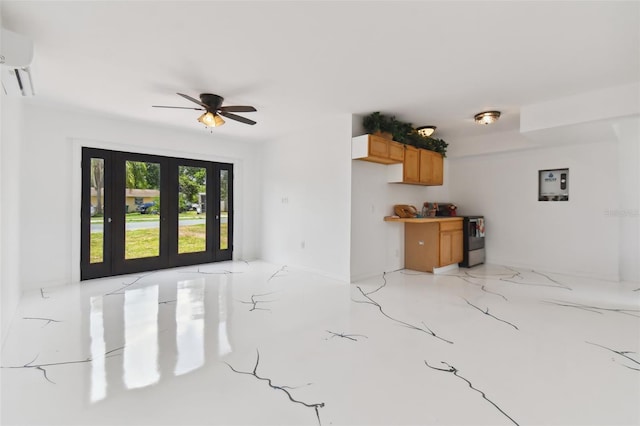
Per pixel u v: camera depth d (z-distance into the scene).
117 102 3.79
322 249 4.78
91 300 3.50
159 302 3.46
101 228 4.50
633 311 3.19
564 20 2.15
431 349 2.38
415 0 1.95
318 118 4.52
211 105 3.49
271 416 1.64
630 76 3.04
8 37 2.02
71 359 2.20
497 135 5.33
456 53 2.62
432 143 5.19
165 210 5.12
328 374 2.04
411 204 5.45
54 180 4.04
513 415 1.65
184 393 1.83
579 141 4.51
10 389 1.85
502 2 1.97
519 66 2.85
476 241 5.61
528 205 5.30
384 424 1.59
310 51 2.60
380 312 3.17
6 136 2.59
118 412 1.67
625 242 4.47
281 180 5.55
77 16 2.12
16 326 2.77
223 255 5.84
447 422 1.60
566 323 2.88
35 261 3.92
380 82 3.22
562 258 4.95
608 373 2.04
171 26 2.24
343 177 4.46
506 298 3.64
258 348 2.39
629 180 4.40
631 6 1.99
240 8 2.04
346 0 1.95
